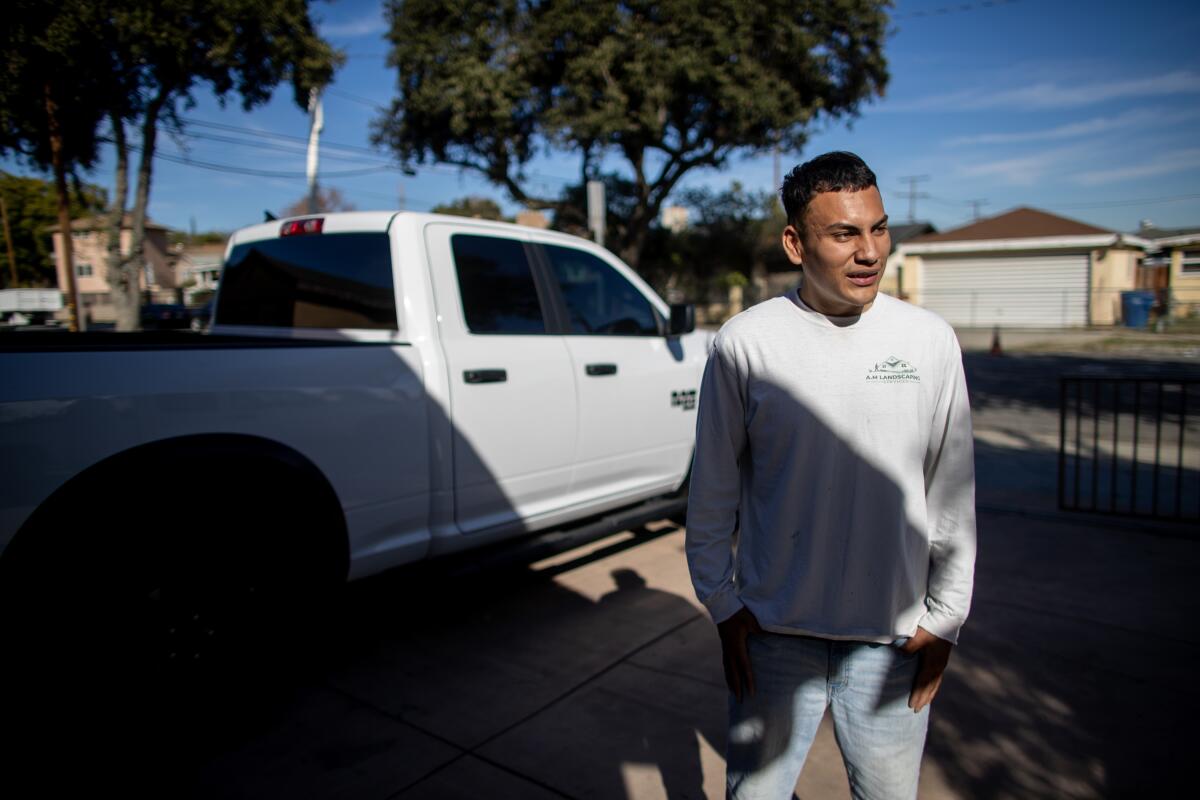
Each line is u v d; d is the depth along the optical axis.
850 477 1.52
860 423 1.51
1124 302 23.98
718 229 32.09
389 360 3.15
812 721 1.65
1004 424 9.00
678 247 32.34
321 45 13.20
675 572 4.42
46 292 26.34
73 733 2.39
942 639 1.58
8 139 11.88
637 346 4.38
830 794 2.46
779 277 32.84
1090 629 3.55
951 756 2.63
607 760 2.63
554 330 3.95
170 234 58.31
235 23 12.23
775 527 1.57
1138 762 2.58
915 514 1.54
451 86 20.23
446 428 3.33
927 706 1.62
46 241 41.06
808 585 1.55
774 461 1.57
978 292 27.19
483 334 3.58
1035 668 3.21
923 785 2.48
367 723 2.86
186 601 2.59
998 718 2.85
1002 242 26.23
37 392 2.24
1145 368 14.49
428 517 3.30
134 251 13.87
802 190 1.50
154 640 2.52
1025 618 3.67
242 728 2.82
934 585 1.61
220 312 4.18
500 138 21.47
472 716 2.91
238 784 2.49
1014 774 2.53
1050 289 26.08
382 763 2.61
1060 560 4.43
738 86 19.55
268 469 2.74
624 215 27.00
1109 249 24.97
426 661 3.35
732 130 20.84
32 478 2.22
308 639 2.97
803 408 1.52
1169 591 3.96
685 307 4.36
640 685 3.14
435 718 2.89
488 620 3.78
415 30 20.72
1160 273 26.92
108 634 2.40
